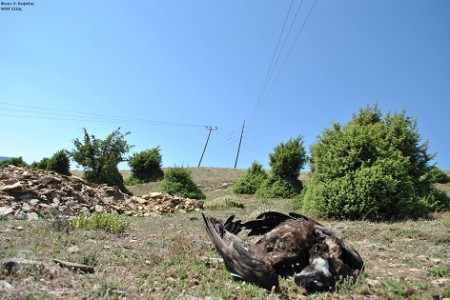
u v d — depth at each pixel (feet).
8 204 40.37
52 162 93.40
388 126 56.85
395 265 23.84
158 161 117.70
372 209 43.57
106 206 48.96
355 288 18.25
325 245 19.30
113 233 30.73
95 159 78.95
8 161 102.78
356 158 47.14
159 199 58.59
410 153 54.13
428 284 19.25
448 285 19.43
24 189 43.50
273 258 19.56
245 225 24.93
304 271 17.81
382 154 47.83
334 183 45.98
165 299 15.61
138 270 20.10
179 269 20.20
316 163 50.42
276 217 24.90
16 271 17.10
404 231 35.06
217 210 58.54
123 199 55.98
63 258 20.77
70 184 50.90
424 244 30.73
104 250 23.93
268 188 79.61
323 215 45.73
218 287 17.74
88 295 15.29
